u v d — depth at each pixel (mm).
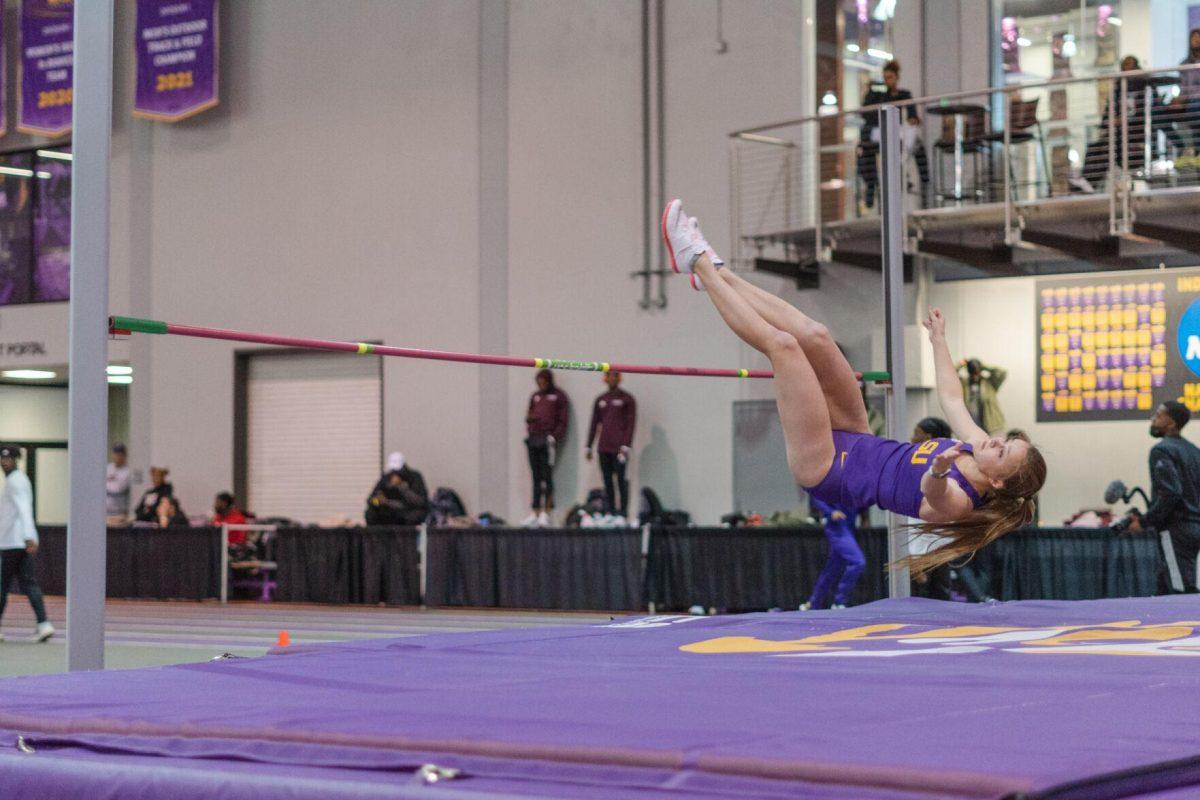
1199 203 13695
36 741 3453
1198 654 4934
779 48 17125
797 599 13836
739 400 17219
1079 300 15445
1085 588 12062
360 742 3082
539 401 18031
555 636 6219
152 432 21281
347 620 14328
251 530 18141
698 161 17625
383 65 19906
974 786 2480
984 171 15664
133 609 16469
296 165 20484
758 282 17312
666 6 17859
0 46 21891
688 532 14570
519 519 18656
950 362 6406
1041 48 15695
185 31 20766
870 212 15750
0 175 22016
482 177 19109
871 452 6074
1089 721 3227
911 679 4117
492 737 3031
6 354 21938
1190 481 9672
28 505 12180
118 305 21625
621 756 2818
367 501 18266
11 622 15188
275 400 20688
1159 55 15172
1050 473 15516
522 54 18859
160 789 2996
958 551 5926
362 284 19953
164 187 21406
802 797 2602
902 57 16312
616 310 18109
